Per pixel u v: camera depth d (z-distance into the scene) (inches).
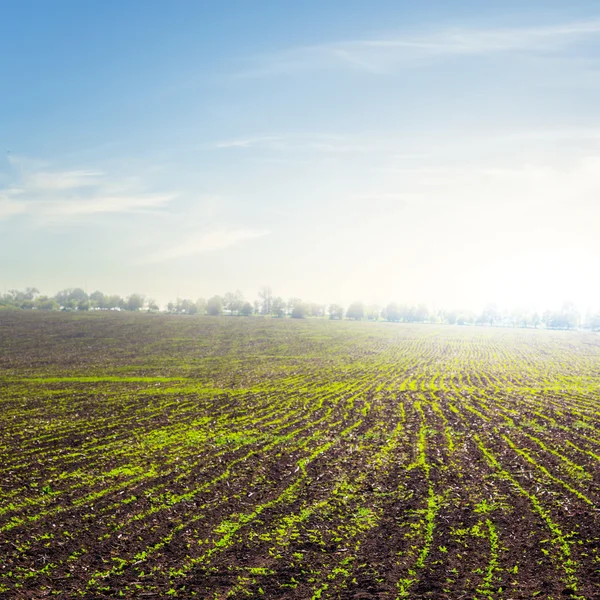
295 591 461.7
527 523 595.8
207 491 745.0
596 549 522.0
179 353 3383.4
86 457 943.7
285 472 839.7
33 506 691.4
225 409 1472.7
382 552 533.0
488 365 3024.1
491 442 1025.5
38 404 1546.5
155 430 1182.3
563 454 920.9
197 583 480.1
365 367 2775.6
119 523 628.1
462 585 461.4
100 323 5241.1
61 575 500.4
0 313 5935.0
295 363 2925.7
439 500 685.3
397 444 1027.9
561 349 4569.4
